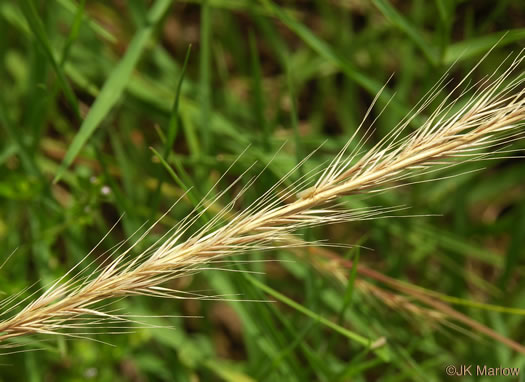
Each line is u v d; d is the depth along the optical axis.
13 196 0.29
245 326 0.31
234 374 0.31
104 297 0.21
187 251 0.21
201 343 0.34
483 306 0.29
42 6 0.34
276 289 0.36
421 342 0.34
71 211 0.30
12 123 0.31
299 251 0.30
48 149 0.35
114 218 0.38
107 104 0.29
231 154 0.35
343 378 0.30
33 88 0.34
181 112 0.34
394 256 0.37
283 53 0.38
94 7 0.38
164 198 0.36
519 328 0.36
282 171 0.32
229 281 0.31
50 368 0.33
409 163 0.20
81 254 0.31
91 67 0.36
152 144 0.38
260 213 0.21
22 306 0.29
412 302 0.35
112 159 0.35
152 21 0.31
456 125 0.20
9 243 0.31
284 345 0.29
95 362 0.30
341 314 0.29
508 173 0.38
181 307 0.34
